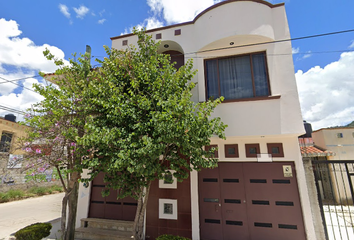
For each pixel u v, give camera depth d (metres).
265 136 5.92
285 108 5.71
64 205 5.42
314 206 5.81
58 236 6.97
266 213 5.99
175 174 5.06
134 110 4.76
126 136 4.49
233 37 6.24
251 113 5.91
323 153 9.27
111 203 7.30
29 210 11.64
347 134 13.56
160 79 5.07
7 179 14.49
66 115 5.36
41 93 5.16
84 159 4.94
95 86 5.00
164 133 4.15
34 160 5.12
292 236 5.68
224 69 6.68
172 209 6.51
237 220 6.13
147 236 6.49
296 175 5.98
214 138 6.28
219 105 6.18
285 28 6.21
